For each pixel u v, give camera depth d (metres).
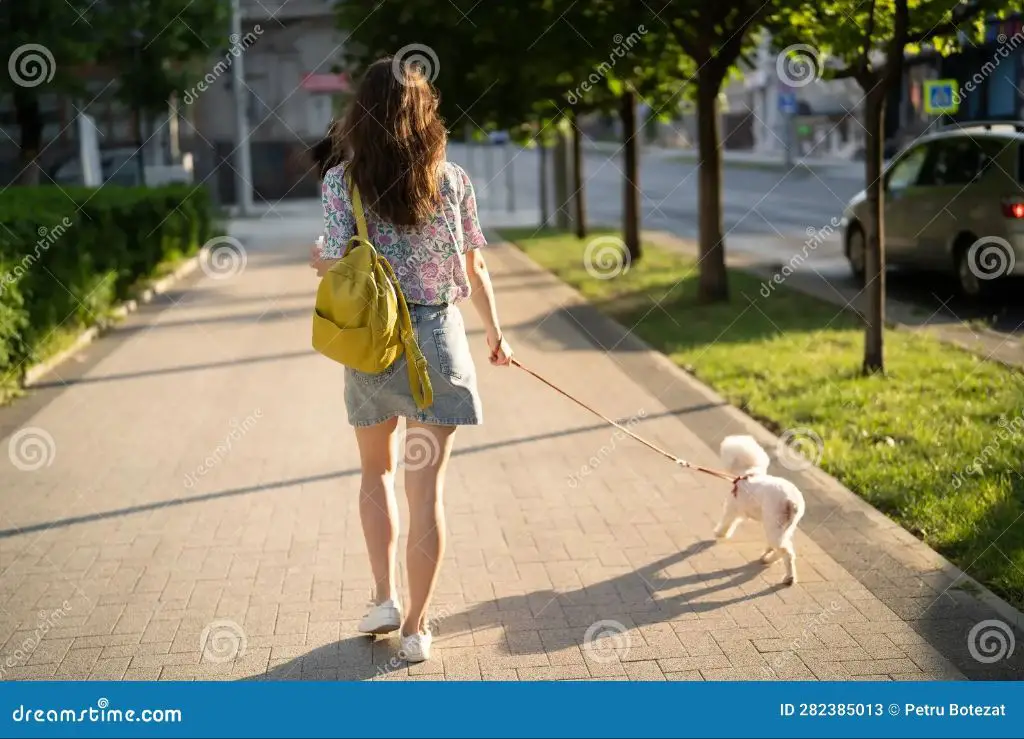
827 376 9.91
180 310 15.34
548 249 22.38
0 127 24.64
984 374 9.55
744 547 5.96
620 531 6.27
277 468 7.71
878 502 6.54
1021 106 22.42
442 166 4.46
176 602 5.36
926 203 14.66
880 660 4.59
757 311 13.74
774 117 61.41
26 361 10.77
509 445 8.17
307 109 37.66
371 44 13.30
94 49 19.03
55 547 6.20
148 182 31.98
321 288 4.29
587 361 11.23
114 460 8.00
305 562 5.89
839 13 10.24
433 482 4.54
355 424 4.54
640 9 13.19
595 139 72.56
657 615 5.10
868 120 9.91
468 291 4.57
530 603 5.27
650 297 15.26
